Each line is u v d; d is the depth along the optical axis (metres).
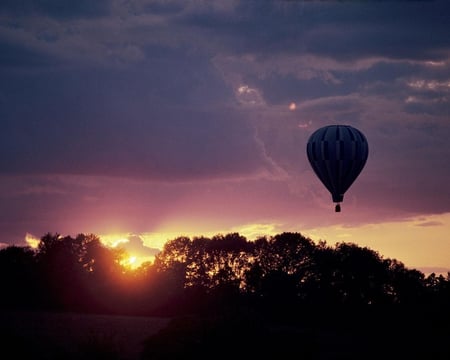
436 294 111.12
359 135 82.00
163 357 54.66
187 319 57.53
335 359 68.75
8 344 59.81
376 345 80.44
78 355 56.62
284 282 114.00
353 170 81.12
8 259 121.94
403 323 96.88
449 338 86.56
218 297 116.94
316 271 121.12
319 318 104.69
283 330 58.81
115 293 118.94
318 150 81.62
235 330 55.38
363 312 106.38
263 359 54.53
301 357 55.56
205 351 54.34
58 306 116.12
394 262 121.50
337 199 81.94
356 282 116.88
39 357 58.28
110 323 98.00
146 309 116.38
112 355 56.41
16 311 109.25
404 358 73.38
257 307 110.06
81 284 120.56
